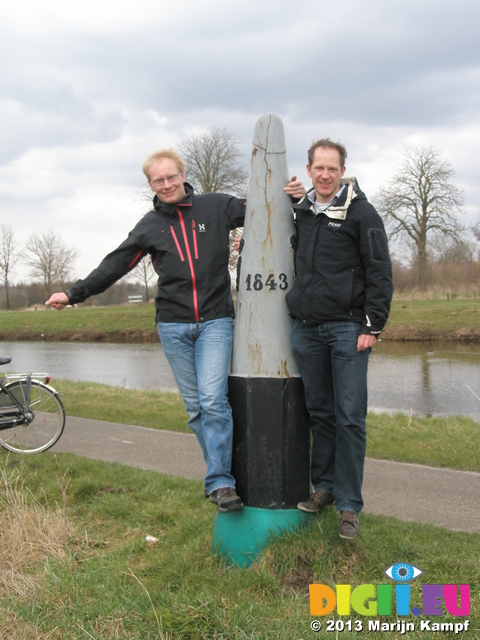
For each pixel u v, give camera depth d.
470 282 37.62
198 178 32.91
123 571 2.98
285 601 2.65
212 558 3.06
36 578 2.86
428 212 37.34
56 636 2.43
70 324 33.75
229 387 3.15
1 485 4.22
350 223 2.88
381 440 5.93
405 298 32.59
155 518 3.80
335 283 2.88
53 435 5.63
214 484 3.00
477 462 5.12
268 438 3.04
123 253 3.22
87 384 10.55
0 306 49.19
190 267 3.10
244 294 3.15
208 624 2.43
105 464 5.01
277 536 2.99
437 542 3.30
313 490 3.33
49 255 49.12
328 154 2.88
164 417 7.22
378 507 4.05
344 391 2.92
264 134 3.15
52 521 3.51
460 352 19.73
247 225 3.17
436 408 10.70
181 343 3.15
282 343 3.08
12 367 18.73
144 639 2.38
